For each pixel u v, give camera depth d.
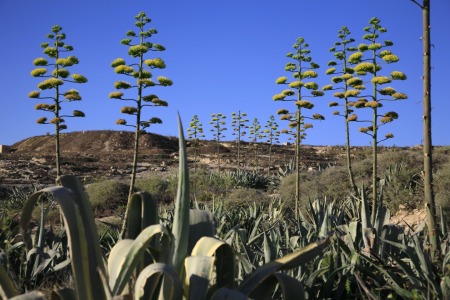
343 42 10.98
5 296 2.81
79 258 2.67
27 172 39.56
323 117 10.23
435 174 11.80
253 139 38.38
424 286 3.77
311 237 5.83
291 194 15.69
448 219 10.12
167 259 2.92
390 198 12.48
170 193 23.28
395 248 5.00
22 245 6.03
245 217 9.59
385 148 34.84
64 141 81.88
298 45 10.82
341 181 15.09
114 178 36.06
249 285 2.86
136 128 9.23
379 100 7.89
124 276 2.66
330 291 4.07
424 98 4.54
